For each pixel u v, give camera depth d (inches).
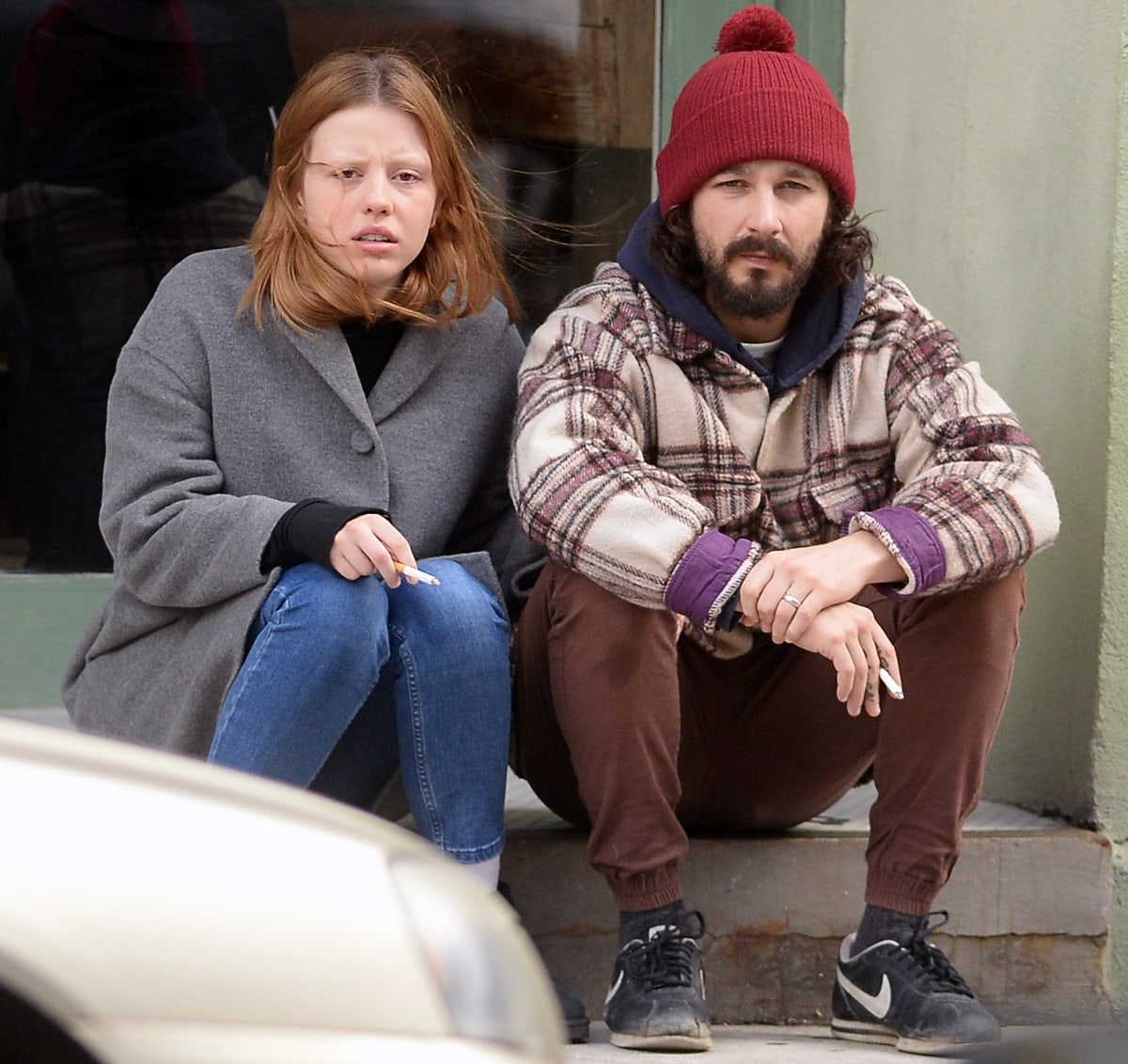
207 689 298.8
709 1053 300.8
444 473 329.4
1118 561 381.4
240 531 293.0
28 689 426.6
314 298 315.9
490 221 430.9
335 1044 137.1
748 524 332.5
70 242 434.9
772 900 358.0
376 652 291.7
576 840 351.3
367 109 315.3
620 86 458.0
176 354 317.7
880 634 296.7
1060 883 375.9
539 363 328.8
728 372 331.0
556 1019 156.6
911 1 441.1
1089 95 387.2
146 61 437.1
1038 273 402.6
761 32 332.8
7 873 134.6
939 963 311.9
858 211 462.6
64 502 436.1
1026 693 409.4
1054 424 398.3
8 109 431.8
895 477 339.9
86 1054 134.3
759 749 341.1
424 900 147.4
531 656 320.2
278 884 141.8
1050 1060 143.6
